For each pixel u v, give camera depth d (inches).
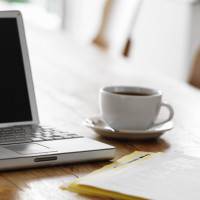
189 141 48.4
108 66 85.1
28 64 47.1
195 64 85.2
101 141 46.4
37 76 74.8
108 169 37.8
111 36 111.7
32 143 40.8
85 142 41.8
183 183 35.0
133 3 118.6
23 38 47.4
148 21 146.5
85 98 62.7
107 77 76.6
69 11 173.2
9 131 43.5
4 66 46.0
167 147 46.0
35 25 132.3
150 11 145.7
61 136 42.9
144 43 147.7
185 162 39.4
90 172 38.6
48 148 39.7
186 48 130.8
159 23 141.6
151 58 144.8
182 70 131.5
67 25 174.2
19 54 46.9
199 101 65.8
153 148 45.4
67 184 35.5
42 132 43.6
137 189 33.5
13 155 37.9
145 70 84.1
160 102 47.8
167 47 138.3
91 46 104.1
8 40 46.7
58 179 36.9
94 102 61.0
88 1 158.9
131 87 49.5
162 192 33.3
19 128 44.6
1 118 44.9
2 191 34.4
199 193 33.5
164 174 36.5
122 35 116.0
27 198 33.5
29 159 37.9
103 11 115.6
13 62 46.5
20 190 34.7
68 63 85.8
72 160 39.6
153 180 35.2
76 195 34.2
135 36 150.6
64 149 39.8
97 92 66.5
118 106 46.8
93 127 47.0
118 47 113.7
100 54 95.8
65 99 61.7
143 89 49.4
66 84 70.2
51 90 66.2
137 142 46.8
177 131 51.4
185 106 62.5
